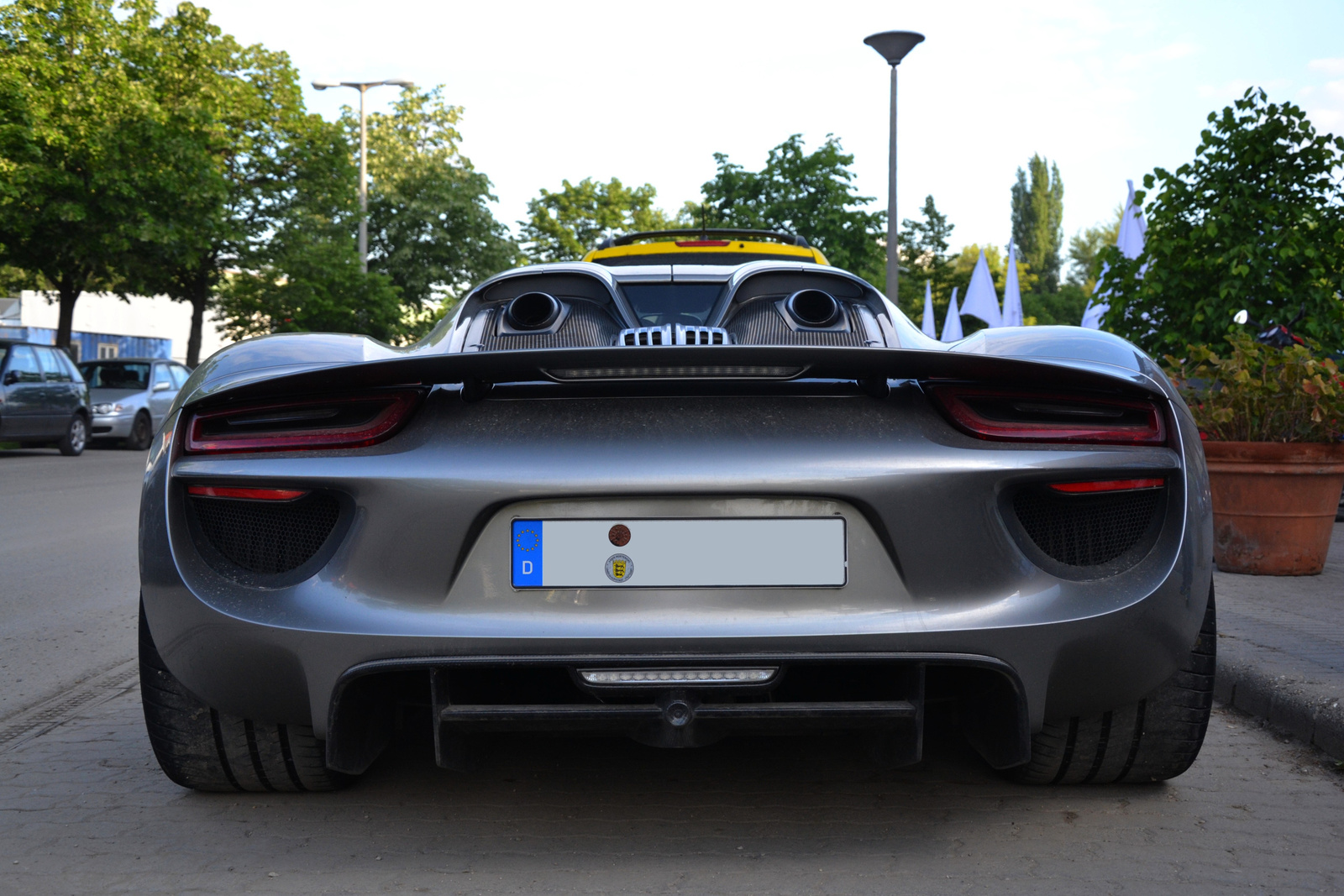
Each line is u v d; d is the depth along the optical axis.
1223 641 3.90
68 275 24.17
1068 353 2.54
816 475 2.18
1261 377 5.55
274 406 2.29
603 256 7.27
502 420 2.24
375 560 2.22
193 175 22.86
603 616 2.19
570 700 2.46
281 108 29.33
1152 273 7.53
